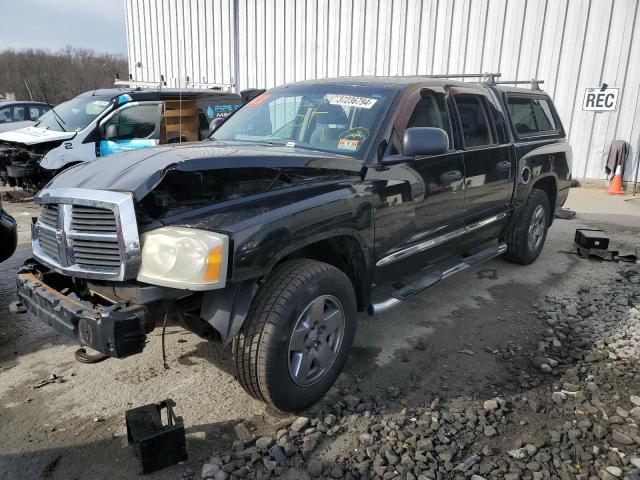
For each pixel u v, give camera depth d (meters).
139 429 2.64
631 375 3.63
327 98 4.07
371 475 2.65
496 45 11.66
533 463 2.74
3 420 3.04
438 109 4.25
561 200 6.44
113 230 2.65
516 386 3.50
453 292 5.18
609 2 10.46
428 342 4.11
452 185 4.24
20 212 8.56
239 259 2.61
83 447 2.83
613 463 2.77
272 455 2.75
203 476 2.61
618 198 10.37
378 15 12.80
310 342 3.04
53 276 3.11
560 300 5.00
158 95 9.34
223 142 3.90
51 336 4.09
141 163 2.91
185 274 2.53
